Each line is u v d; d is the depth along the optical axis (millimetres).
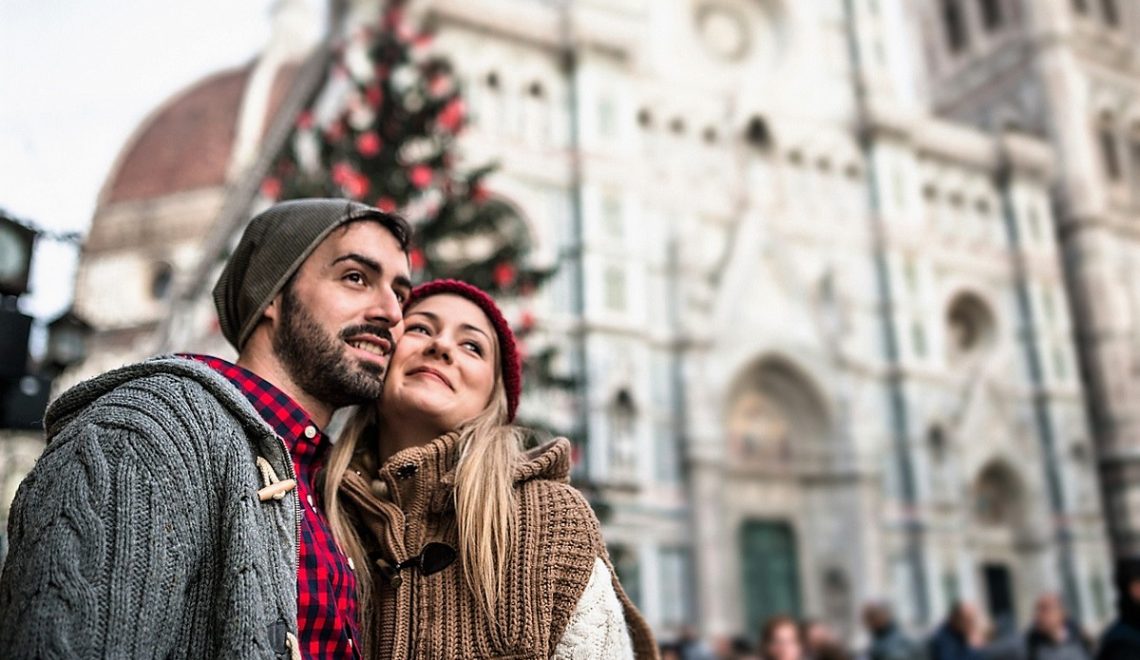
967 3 47812
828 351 30891
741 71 33969
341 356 2609
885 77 36094
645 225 29516
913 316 33625
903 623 29578
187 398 2182
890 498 31172
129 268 43656
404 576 2770
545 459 2992
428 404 3125
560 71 29375
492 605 2607
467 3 28016
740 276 29984
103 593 1853
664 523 26500
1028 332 36438
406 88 12883
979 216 37500
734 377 28984
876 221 34062
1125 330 39625
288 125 27266
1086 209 40812
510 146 27688
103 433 2029
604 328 26688
